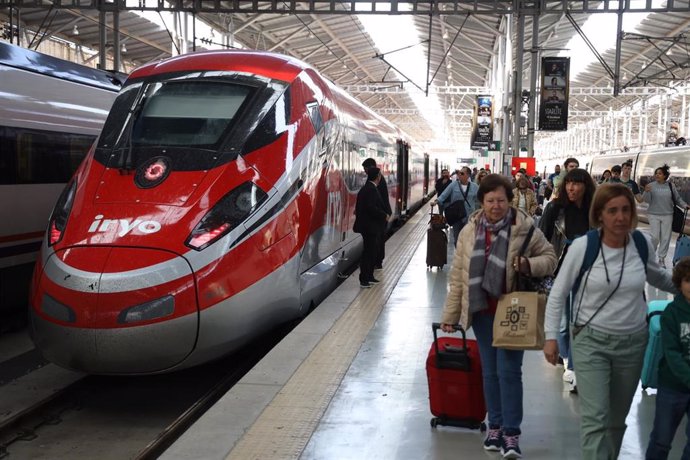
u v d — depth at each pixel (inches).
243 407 198.7
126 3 863.1
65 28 997.8
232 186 249.3
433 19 1224.2
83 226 233.9
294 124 291.0
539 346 156.3
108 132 273.0
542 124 871.7
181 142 261.6
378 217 374.3
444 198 504.7
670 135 1371.8
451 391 181.2
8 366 301.7
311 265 305.7
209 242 232.5
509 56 1051.3
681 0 827.4
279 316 270.4
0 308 346.6
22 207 352.2
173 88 285.7
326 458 166.4
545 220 209.8
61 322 219.1
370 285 382.9
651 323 203.6
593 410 137.6
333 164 344.8
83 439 224.1
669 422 144.8
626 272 136.5
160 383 276.8
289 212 271.9
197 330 224.8
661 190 504.4
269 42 1331.2
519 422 164.6
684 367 136.0
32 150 358.9
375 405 201.0
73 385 267.7
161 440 212.2
